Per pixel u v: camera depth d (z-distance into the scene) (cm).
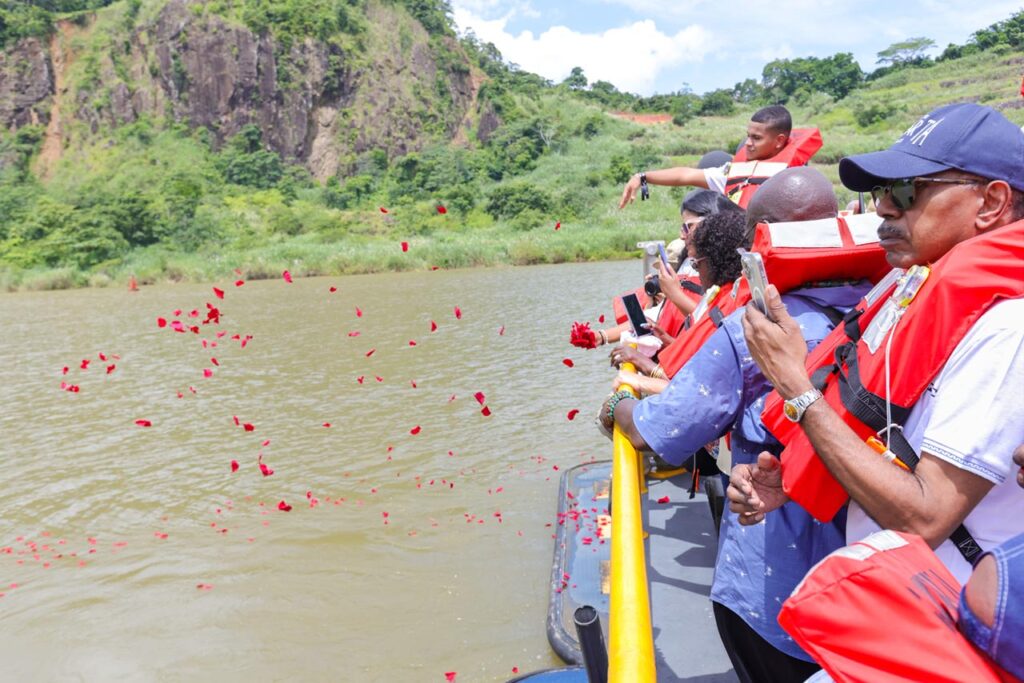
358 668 462
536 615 511
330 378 1278
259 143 8369
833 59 11644
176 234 5528
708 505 464
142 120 8288
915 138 159
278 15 8788
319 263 4459
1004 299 141
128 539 676
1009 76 9319
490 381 1195
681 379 216
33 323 2484
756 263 156
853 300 207
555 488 739
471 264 4362
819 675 157
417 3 10094
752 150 446
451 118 9625
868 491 145
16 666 488
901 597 123
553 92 11375
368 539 645
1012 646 114
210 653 489
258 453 896
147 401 1195
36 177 7894
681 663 313
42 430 1056
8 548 668
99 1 9562
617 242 4622
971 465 140
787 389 154
